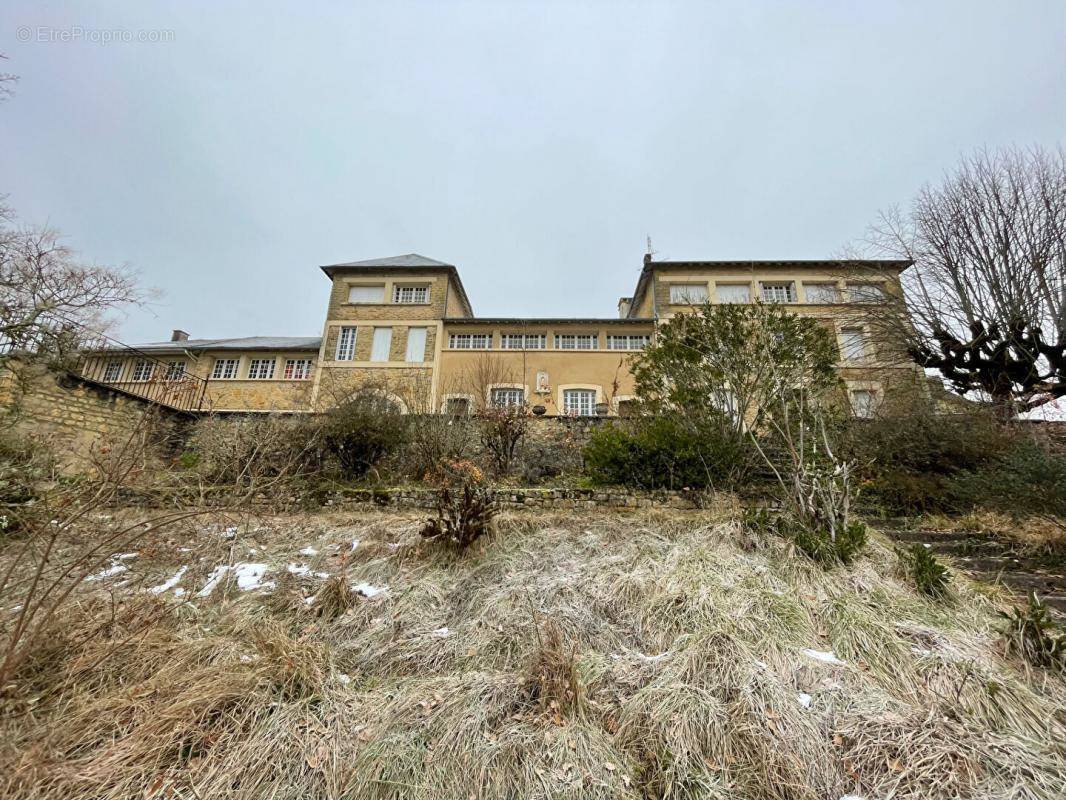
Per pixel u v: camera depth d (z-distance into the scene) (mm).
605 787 2129
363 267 18156
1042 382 9094
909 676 2670
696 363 7277
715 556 4047
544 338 17062
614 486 6520
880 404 8164
